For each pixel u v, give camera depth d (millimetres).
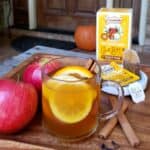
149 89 438
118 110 367
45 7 1636
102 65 472
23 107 326
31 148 308
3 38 1627
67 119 313
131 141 322
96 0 1514
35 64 400
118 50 491
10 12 1688
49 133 333
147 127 350
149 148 315
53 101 311
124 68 462
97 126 342
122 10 489
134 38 1487
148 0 1393
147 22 1440
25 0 1632
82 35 840
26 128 346
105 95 413
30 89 343
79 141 324
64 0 1579
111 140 327
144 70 502
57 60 382
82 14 1572
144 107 392
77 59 393
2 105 320
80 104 309
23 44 1518
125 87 416
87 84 315
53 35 1605
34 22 1679
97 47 503
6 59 1291
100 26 488
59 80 316
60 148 316
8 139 330
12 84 339
